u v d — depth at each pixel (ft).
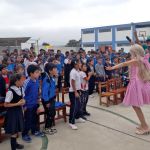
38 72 18.33
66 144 17.46
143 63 18.88
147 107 26.81
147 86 19.13
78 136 18.86
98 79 34.53
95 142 17.75
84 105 23.43
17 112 15.67
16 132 15.69
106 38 139.13
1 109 18.38
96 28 143.54
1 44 86.58
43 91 19.08
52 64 19.19
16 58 35.81
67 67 29.43
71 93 20.30
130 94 18.97
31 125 18.56
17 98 15.53
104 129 20.31
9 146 17.34
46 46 78.18
